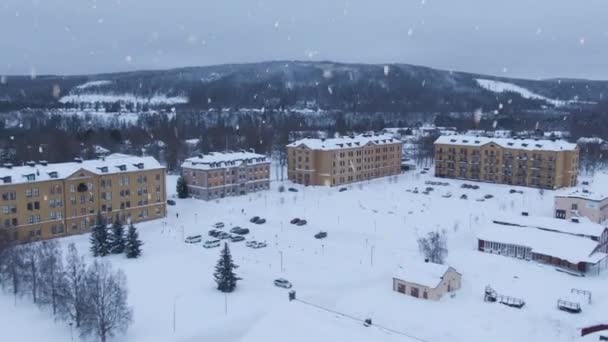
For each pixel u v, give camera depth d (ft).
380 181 482.69
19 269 213.25
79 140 573.74
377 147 498.28
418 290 216.13
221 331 184.96
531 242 266.77
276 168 510.17
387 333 152.97
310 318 156.35
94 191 311.47
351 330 151.33
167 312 197.77
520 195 422.41
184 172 398.83
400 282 220.43
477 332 187.93
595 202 332.19
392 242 289.74
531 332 189.47
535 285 231.30
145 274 236.84
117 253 266.77
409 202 389.60
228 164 401.08
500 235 276.41
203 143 595.47
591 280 239.30
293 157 463.01
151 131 654.12
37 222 290.35
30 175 286.87
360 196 409.08
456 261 259.60
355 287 225.76
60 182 297.12
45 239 290.97
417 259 254.06
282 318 155.94
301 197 402.93
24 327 187.83
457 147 496.64
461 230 314.55
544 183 454.40
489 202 394.11
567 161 457.68
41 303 199.93
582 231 275.39
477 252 273.54
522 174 465.47
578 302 208.03
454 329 189.78
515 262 259.80
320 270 245.45
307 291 220.02
